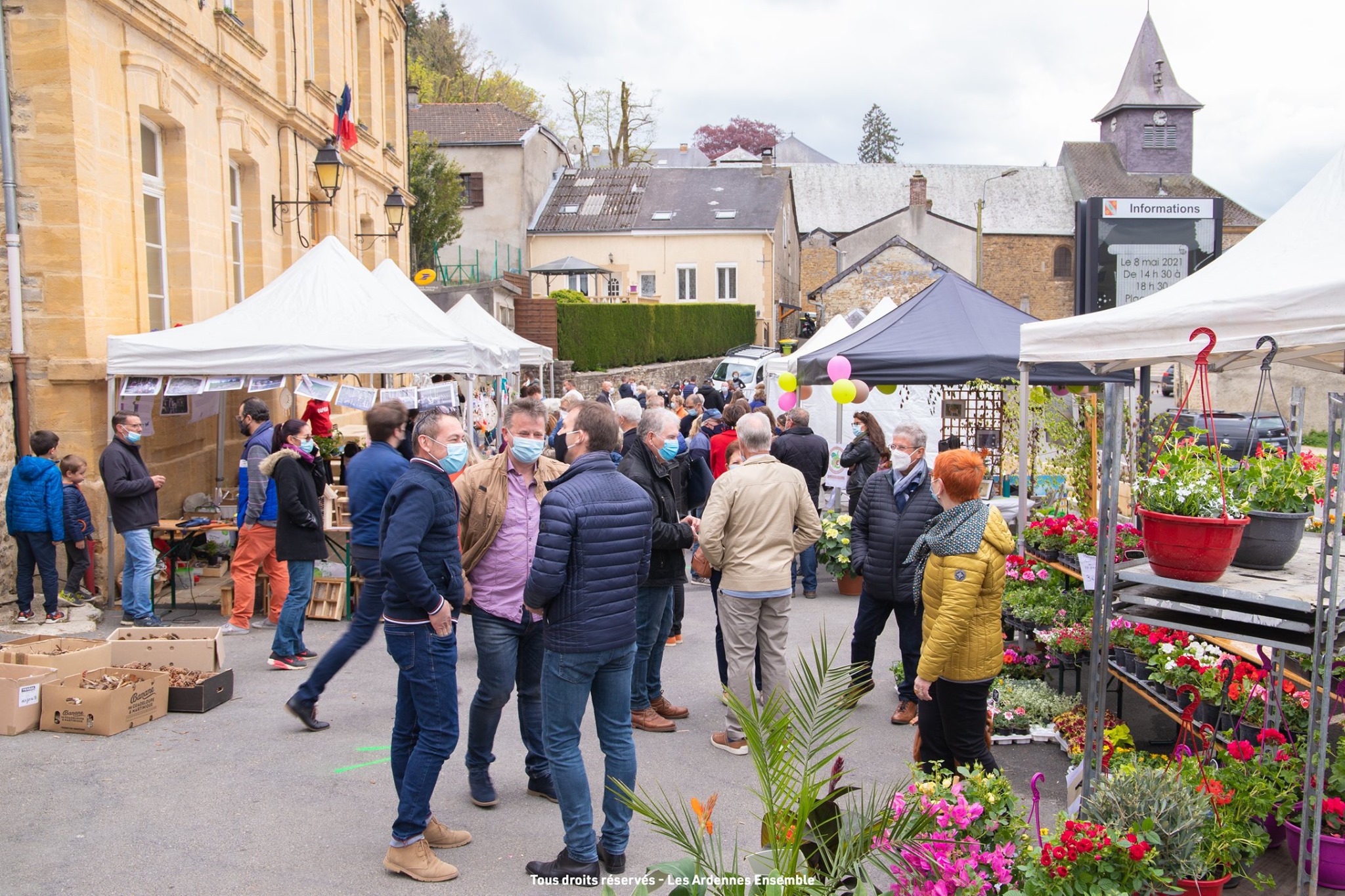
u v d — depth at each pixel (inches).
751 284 1578.5
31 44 323.0
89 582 329.4
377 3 729.0
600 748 221.6
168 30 388.5
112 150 352.8
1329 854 139.3
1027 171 2495.1
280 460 270.5
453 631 167.2
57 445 314.2
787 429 371.2
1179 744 177.8
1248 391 1193.4
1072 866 131.0
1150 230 364.2
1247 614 131.8
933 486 179.5
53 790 192.2
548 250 1579.7
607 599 160.6
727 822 185.3
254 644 298.8
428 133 1546.5
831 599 380.2
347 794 192.7
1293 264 181.9
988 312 383.6
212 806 186.4
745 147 3427.7
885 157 3772.1
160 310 410.9
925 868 131.4
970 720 175.2
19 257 325.1
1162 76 2477.9
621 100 2017.7
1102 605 144.8
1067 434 325.4
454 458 169.5
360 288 393.4
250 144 487.2
